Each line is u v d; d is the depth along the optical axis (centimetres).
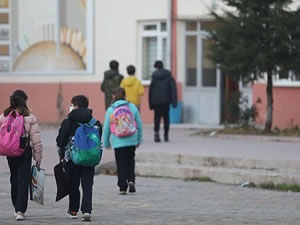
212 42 6569
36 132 3434
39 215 3662
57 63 8588
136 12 8144
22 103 3447
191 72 7981
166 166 5212
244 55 6347
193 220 3534
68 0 8506
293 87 7275
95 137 3375
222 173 4941
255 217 3650
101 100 8344
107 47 8312
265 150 5619
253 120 7019
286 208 3969
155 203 4128
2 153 3394
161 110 6266
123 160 4350
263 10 6406
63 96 8550
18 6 8744
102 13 8331
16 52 8769
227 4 6525
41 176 3431
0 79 8831
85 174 3444
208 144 6097
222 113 7856
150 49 8150
